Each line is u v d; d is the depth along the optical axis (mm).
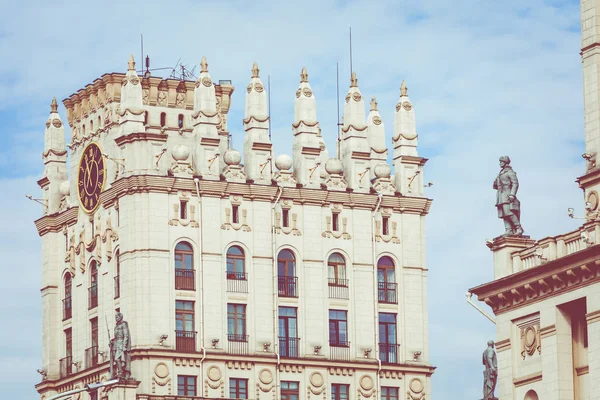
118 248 142000
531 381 96500
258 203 143375
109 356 140500
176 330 139375
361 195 146375
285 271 144000
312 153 146000
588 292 93188
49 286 150500
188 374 139000
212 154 142750
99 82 146500
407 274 147250
